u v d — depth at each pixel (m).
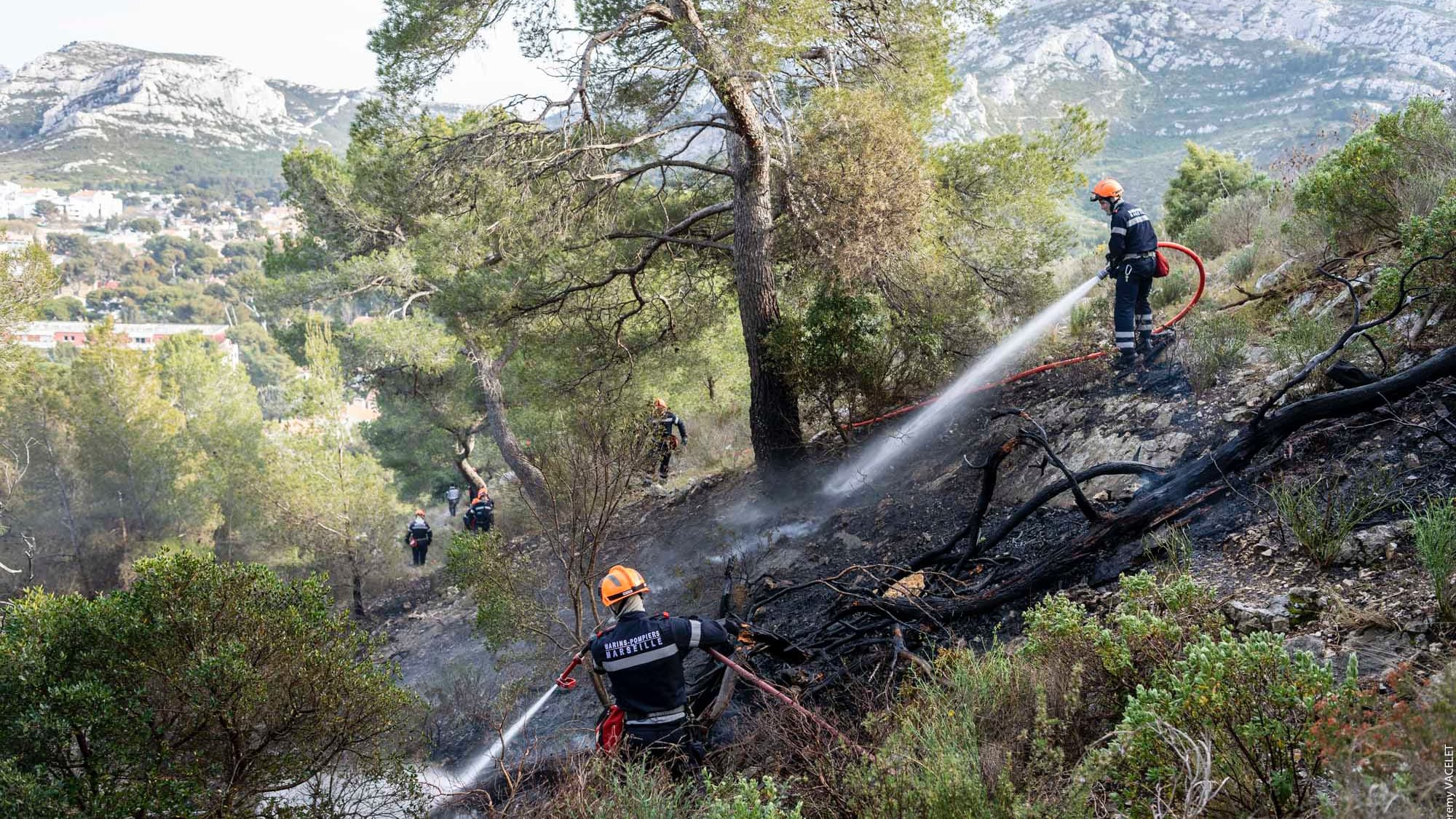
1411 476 4.08
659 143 10.28
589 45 8.50
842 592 5.61
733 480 11.08
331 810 4.08
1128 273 7.35
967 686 3.55
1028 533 5.93
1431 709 2.02
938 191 9.66
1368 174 6.74
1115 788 2.87
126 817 3.41
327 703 4.01
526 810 4.07
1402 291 4.71
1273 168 12.45
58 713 3.50
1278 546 4.05
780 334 8.90
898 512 7.60
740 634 5.05
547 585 6.75
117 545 17.27
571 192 9.36
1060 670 3.44
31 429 17.22
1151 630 3.29
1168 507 4.78
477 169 9.17
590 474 5.91
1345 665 3.06
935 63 10.07
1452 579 3.06
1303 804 2.40
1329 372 4.84
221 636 3.86
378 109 9.56
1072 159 9.81
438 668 9.31
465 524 15.83
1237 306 7.67
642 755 3.81
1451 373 4.45
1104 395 7.16
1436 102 6.99
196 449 18.19
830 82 9.73
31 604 3.90
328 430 14.26
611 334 11.93
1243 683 2.59
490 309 11.35
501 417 15.73
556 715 6.50
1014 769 2.98
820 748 3.59
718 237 10.59
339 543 13.55
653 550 9.57
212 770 3.90
